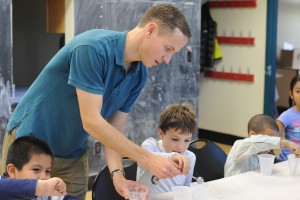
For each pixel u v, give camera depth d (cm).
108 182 201
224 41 585
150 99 414
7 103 332
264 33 543
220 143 606
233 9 570
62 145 201
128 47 180
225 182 207
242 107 577
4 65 328
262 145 231
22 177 171
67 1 363
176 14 171
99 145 381
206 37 582
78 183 217
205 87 621
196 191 178
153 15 172
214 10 591
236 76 578
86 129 171
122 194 181
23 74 424
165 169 165
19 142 174
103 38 175
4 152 211
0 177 178
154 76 414
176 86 430
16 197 146
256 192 193
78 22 359
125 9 381
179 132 217
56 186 149
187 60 435
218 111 607
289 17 780
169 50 172
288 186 203
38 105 193
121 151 169
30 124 195
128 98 209
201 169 256
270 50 539
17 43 416
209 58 584
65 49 185
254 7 548
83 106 170
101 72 174
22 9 415
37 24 427
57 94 189
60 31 383
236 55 576
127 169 222
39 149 171
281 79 727
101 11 369
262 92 552
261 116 263
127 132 402
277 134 260
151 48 173
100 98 172
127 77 191
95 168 382
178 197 175
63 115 192
